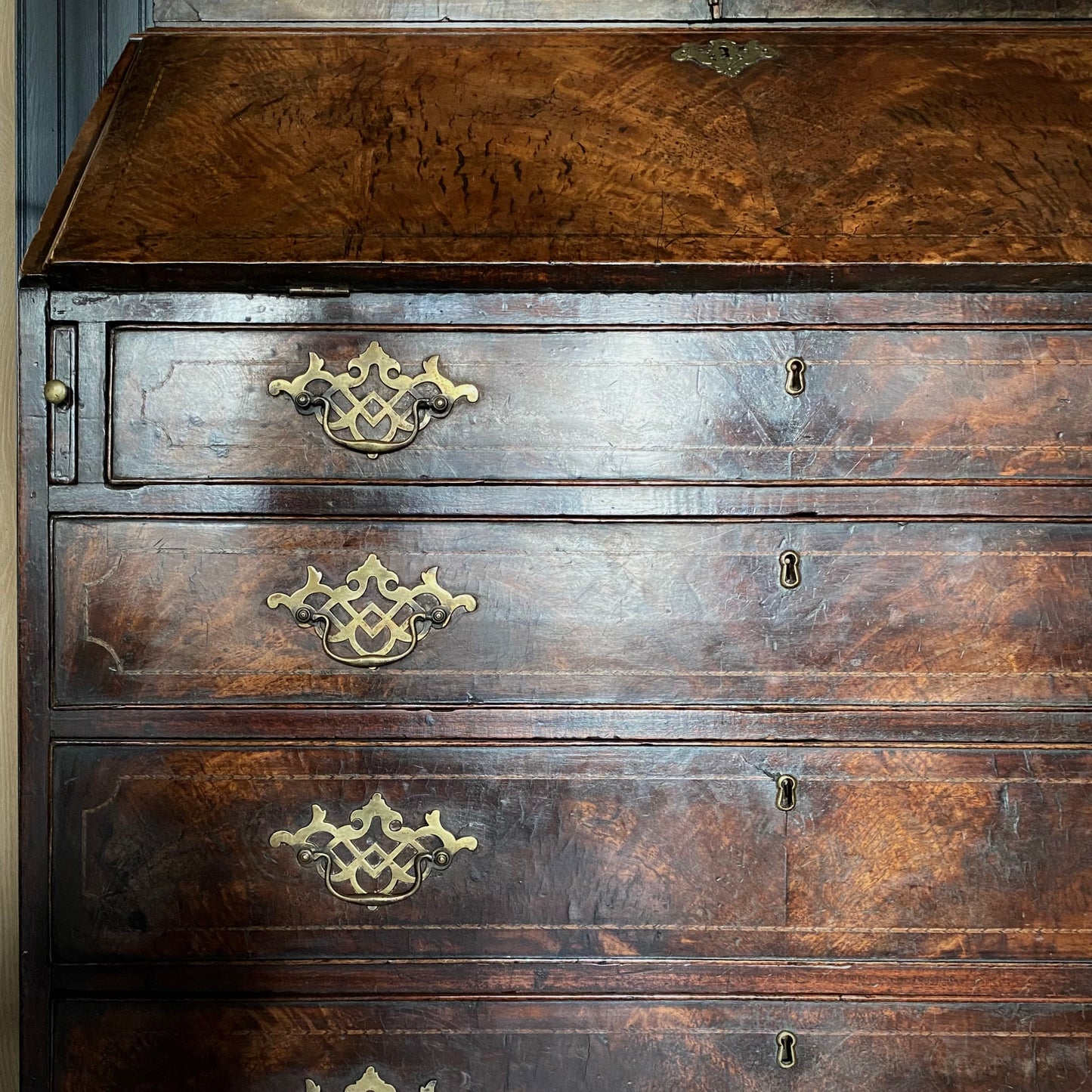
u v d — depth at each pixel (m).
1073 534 1.50
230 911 1.49
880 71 1.79
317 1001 1.50
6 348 1.96
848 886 1.50
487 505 1.49
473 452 1.49
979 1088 1.51
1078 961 1.50
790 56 1.83
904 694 1.50
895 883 1.50
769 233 1.47
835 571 1.50
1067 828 1.50
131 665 1.49
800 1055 1.50
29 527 1.47
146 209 1.51
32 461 1.47
